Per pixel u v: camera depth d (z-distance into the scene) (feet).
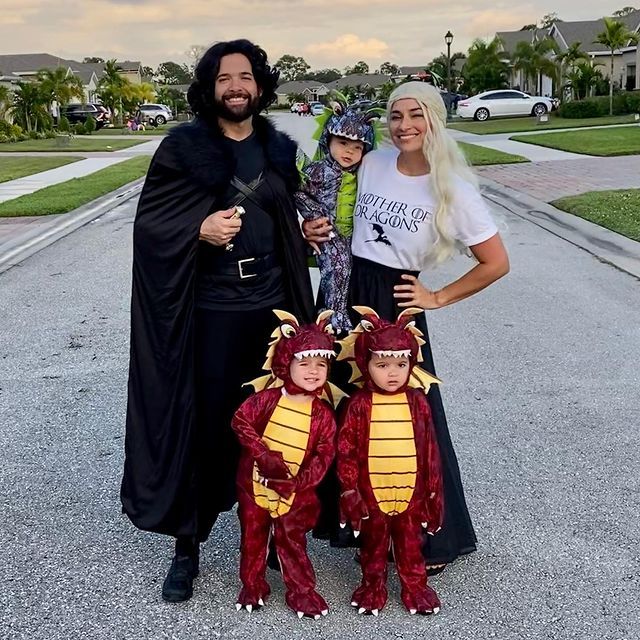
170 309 9.30
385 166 9.58
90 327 22.15
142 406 9.59
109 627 9.50
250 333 9.70
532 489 12.64
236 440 10.11
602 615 9.55
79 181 57.98
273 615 9.64
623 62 172.76
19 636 9.34
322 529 10.17
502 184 50.08
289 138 9.77
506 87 175.63
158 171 9.12
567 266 28.40
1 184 58.44
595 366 18.26
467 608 9.73
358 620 9.53
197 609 9.82
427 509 9.30
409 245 9.46
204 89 9.10
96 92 203.92
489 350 19.52
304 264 9.79
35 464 13.83
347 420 9.06
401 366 8.87
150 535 11.59
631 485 12.73
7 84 161.07
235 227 9.05
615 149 68.33
